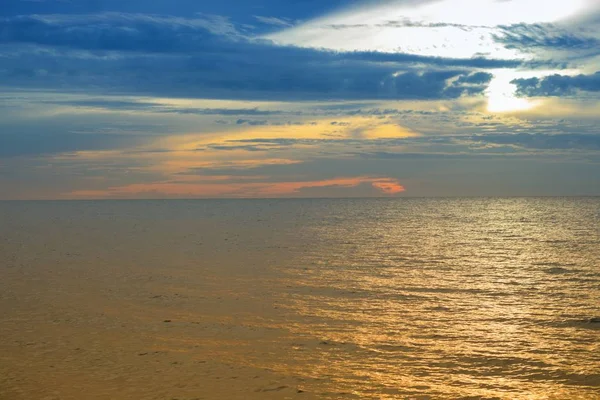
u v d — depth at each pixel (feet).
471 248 176.35
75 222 323.78
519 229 259.60
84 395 51.55
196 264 138.62
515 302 94.32
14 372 57.36
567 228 264.11
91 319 79.87
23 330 73.41
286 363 61.93
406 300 95.45
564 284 111.34
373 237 218.18
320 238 213.87
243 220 346.54
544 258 151.02
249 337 71.82
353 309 88.33
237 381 55.93
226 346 67.77
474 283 111.86
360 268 132.16
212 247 180.55
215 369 59.31
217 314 84.12
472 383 57.11
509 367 61.87
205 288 105.29
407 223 309.42
